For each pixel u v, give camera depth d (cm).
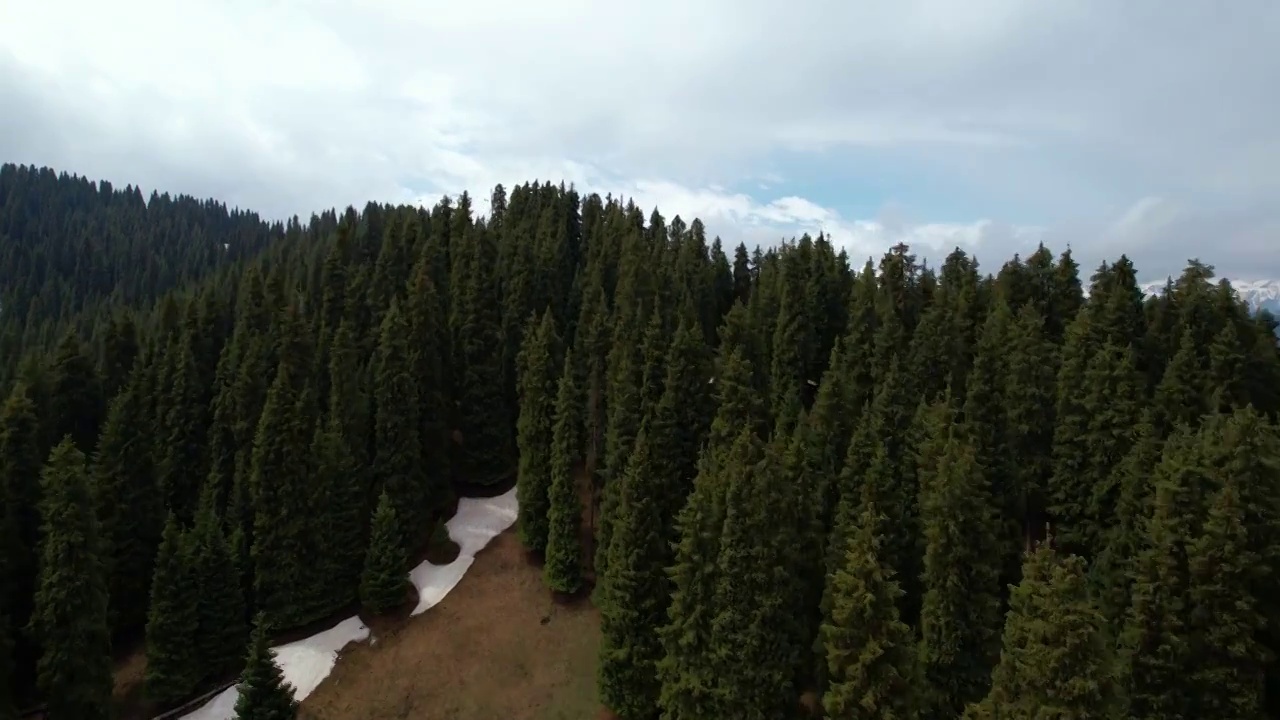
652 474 4881
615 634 4741
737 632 3988
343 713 5069
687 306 7531
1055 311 7744
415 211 10500
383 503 5841
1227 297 6259
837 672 3334
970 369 6372
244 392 6147
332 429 5944
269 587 5569
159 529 5719
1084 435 5019
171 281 19188
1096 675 2562
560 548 5834
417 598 5994
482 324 7206
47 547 4331
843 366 6091
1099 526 4891
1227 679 3366
